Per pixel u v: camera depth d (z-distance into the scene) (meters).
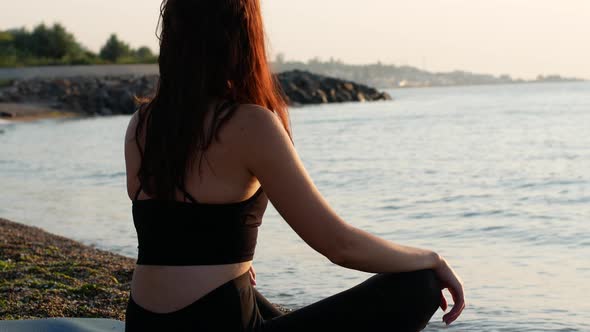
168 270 1.88
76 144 25.17
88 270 5.50
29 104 46.62
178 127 1.89
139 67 64.38
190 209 1.87
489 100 69.00
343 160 18.83
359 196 12.13
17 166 18.42
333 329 1.98
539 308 4.99
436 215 9.85
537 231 8.35
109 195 12.64
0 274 5.18
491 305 5.12
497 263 6.65
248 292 1.95
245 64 1.96
